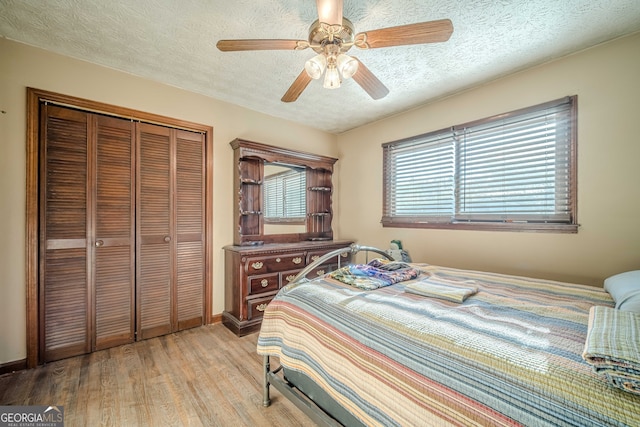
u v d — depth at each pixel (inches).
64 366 78.6
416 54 81.9
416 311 47.6
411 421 32.6
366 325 44.6
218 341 96.3
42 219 79.7
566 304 51.1
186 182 106.7
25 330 77.2
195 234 108.7
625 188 73.0
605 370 26.6
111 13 65.9
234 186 119.0
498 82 96.4
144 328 96.4
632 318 34.4
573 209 81.0
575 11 64.5
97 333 87.8
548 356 31.9
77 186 85.0
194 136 109.0
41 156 79.8
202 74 95.0
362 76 70.7
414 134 122.5
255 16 66.9
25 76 77.7
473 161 103.5
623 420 22.9
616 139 74.3
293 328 55.0
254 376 75.2
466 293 55.9
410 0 61.4
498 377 29.7
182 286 105.2
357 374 39.9
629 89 72.5
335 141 160.6
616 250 74.2
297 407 58.0
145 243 97.0
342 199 158.2
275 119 133.4
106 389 68.6
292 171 139.3
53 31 72.7
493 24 69.1
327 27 54.1
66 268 83.0
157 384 71.0
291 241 137.0
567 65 82.1
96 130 88.4
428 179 117.6
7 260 75.2
